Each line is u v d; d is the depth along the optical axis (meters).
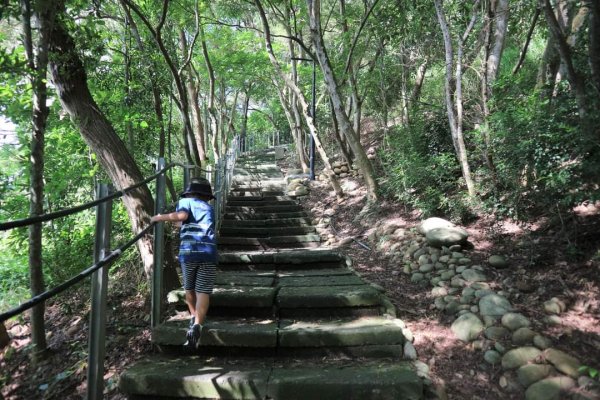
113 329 4.09
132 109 6.45
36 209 3.94
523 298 3.89
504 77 5.12
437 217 5.93
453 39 7.30
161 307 4.04
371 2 9.45
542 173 4.11
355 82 10.27
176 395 3.04
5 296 5.87
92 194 6.82
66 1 4.06
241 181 11.48
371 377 3.04
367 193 8.08
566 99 4.11
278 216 8.62
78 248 5.90
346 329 3.60
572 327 3.39
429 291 4.52
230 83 16.95
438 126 7.18
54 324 4.80
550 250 4.30
